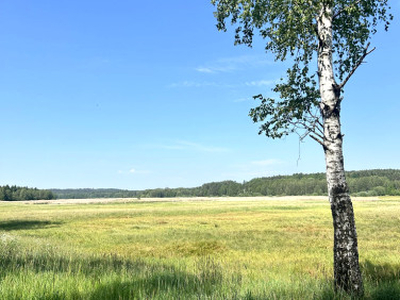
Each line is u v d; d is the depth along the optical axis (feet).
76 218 161.79
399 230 90.38
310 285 22.27
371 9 27.50
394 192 565.94
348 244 21.84
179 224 121.49
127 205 353.51
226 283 22.36
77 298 18.67
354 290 20.99
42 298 17.62
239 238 76.59
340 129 23.75
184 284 22.16
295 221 124.98
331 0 23.18
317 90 28.14
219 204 324.80
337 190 22.70
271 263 39.73
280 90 28.19
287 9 24.04
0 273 22.67
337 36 29.89
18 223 132.36
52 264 28.55
